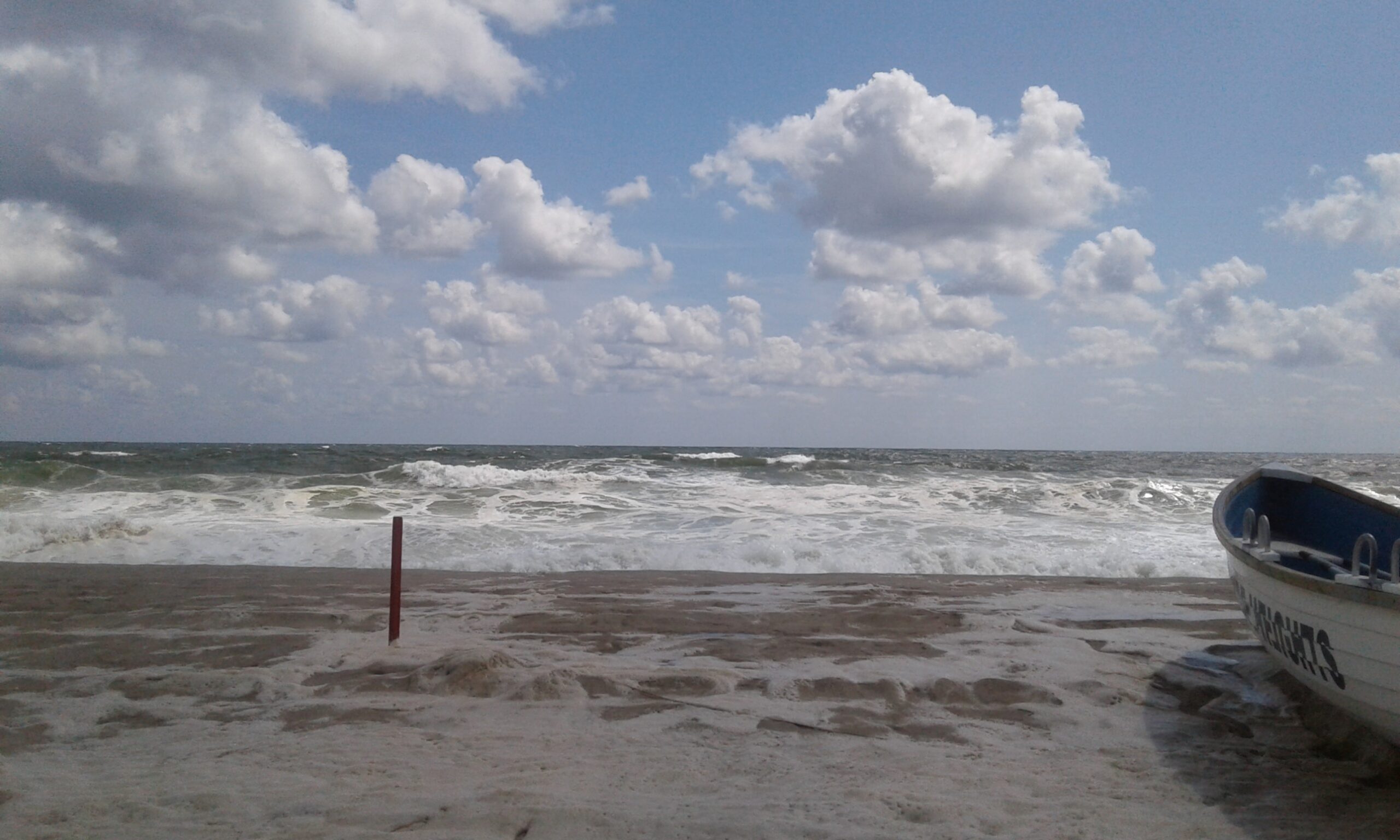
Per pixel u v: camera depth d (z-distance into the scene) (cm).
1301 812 395
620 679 591
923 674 609
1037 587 999
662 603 880
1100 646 705
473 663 597
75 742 477
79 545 1273
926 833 365
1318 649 453
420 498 1825
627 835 360
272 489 1966
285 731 494
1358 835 371
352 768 433
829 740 483
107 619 785
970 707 548
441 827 364
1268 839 366
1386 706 418
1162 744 485
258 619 786
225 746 467
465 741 477
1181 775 438
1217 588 1002
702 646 695
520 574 1088
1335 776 439
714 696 561
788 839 358
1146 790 417
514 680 578
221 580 1005
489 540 1355
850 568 1209
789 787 414
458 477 2180
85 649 677
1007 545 1379
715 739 483
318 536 1359
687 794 405
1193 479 2780
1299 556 642
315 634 727
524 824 368
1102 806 396
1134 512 1798
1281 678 596
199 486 2036
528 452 6581
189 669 621
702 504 1808
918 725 511
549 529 1483
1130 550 1356
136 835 356
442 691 568
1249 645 703
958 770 438
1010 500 1925
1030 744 481
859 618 804
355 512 1648
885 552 1252
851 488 2086
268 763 440
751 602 889
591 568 1188
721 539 1404
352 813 376
